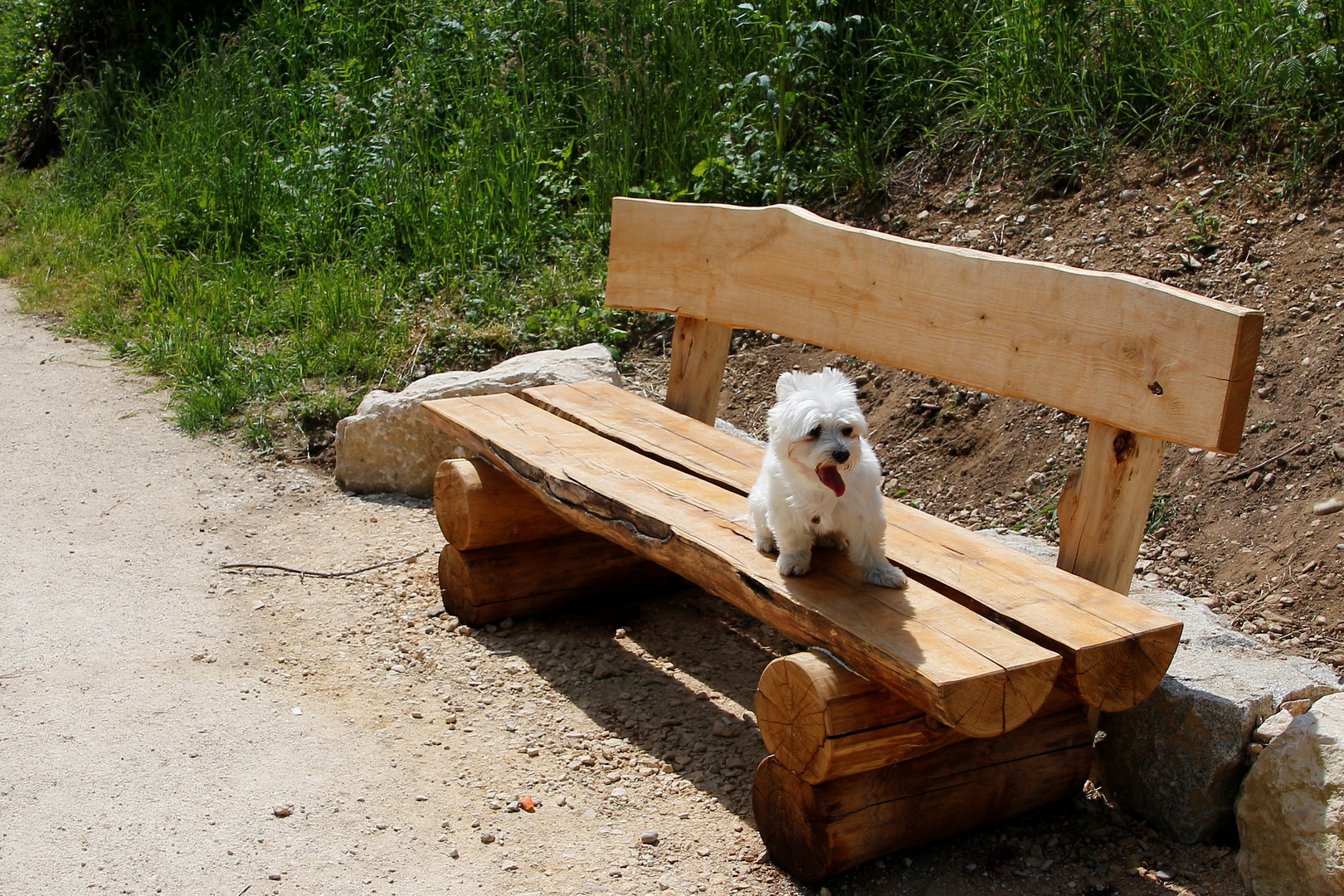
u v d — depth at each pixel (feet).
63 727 12.34
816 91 26.30
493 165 28.66
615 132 27.53
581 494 12.91
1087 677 9.22
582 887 10.06
